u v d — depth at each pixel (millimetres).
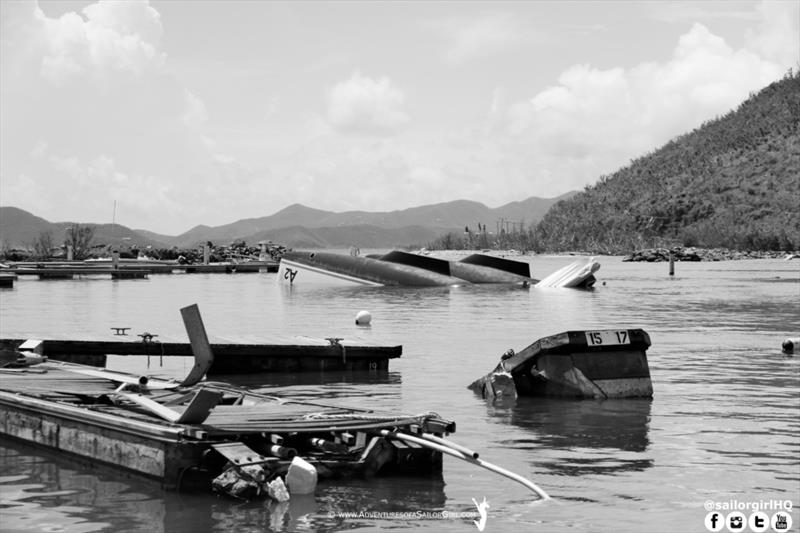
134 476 11516
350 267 69625
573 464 12305
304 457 11586
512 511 10195
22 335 22203
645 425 14938
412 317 38625
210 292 59562
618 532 9477
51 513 10109
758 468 12031
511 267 72750
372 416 12578
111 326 33219
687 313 40688
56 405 13086
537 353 17609
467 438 13992
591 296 54906
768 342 27922
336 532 9469
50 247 120188
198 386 14969
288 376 21031
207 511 10164
